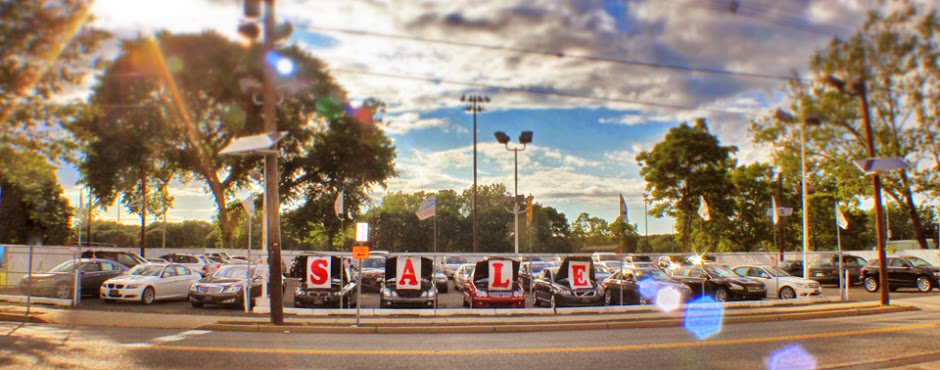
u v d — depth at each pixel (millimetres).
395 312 18234
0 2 14156
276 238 16156
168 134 35188
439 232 81750
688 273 24328
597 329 16328
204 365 10156
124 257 26828
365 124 39375
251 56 16531
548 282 21141
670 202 48531
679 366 10344
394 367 10234
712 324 17188
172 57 32656
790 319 18438
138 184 39656
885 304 21469
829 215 58281
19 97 15984
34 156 17844
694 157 46844
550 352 11906
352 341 13602
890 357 11266
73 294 20672
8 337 13281
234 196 41906
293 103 35938
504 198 41531
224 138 36031
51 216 53438
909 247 57938
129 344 12492
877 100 20656
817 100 18922
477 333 15336
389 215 81250
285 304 21172
